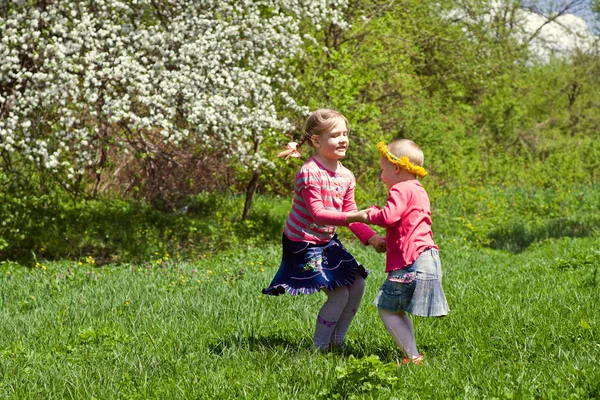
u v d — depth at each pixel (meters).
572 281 6.95
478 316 5.30
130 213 14.84
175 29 11.23
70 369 4.38
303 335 5.09
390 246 4.26
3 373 4.33
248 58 12.02
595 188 19.67
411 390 3.54
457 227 14.86
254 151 13.73
